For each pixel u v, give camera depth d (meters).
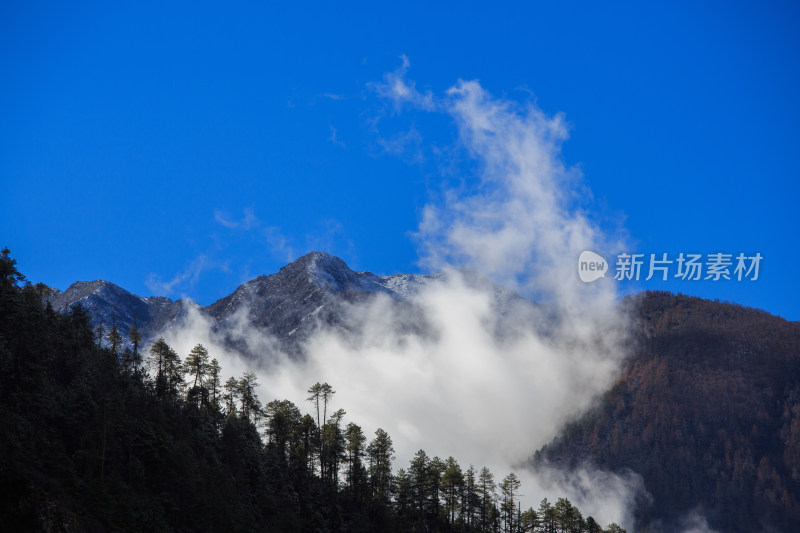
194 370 141.38
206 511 107.38
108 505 93.69
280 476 133.88
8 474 84.31
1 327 103.38
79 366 114.69
